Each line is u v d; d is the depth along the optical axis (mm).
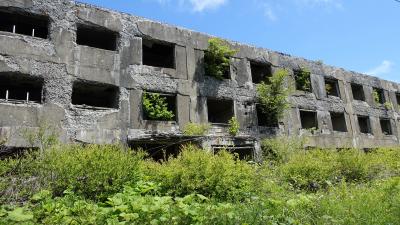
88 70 15102
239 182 9328
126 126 15273
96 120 14688
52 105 13891
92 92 16828
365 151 25125
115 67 15797
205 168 9023
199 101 17812
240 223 5926
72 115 14242
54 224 5555
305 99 22766
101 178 8180
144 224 5434
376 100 28109
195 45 18609
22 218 5188
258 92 20188
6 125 12758
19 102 13312
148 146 15758
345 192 8992
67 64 14672
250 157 17547
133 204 5836
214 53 18688
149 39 17281
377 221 6656
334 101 24531
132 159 9219
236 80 19594
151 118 16453
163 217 5477
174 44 17953
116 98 15578
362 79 27453
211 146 15945
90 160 8367
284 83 21578
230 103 19297
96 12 16016
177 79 17422
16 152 12781
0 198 7266
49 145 9664
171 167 9094
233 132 17953
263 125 21641
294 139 19125
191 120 17219
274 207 7000
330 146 22750
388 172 14516
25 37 14094
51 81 14156
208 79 18547
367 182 12453
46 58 14281
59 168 8141
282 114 20250
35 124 13320
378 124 27094
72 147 9500
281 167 12594
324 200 7820
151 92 16578
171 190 8445
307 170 11930
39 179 8047
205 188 8750
